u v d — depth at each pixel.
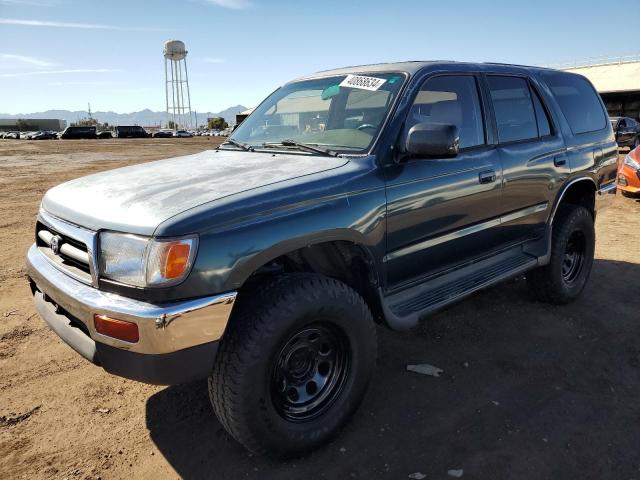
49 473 2.50
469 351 3.68
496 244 3.71
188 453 2.64
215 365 2.30
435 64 3.36
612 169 4.82
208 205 2.25
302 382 2.60
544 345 3.75
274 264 2.60
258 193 2.39
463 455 2.58
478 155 3.42
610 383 3.23
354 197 2.66
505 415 2.91
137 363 2.14
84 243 2.33
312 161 2.88
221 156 3.36
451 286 3.37
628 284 4.97
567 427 2.79
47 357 3.65
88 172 16.28
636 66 39.38
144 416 2.97
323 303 2.44
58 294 2.44
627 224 7.45
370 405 3.03
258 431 2.35
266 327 2.28
